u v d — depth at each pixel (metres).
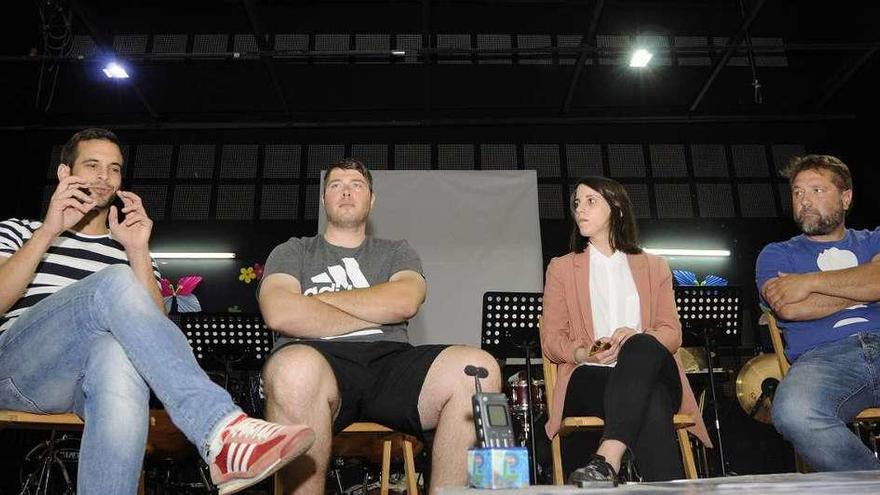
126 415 1.29
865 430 3.30
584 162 6.36
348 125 6.30
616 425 1.59
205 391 1.27
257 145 6.34
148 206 6.12
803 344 2.21
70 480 3.45
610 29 6.03
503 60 6.11
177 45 5.98
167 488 3.61
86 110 6.17
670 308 2.26
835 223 2.32
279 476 1.59
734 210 6.27
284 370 1.55
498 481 1.00
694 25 5.99
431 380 1.66
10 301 1.53
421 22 5.97
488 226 5.55
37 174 6.07
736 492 0.84
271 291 1.83
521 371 4.01
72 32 5.68
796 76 6.21
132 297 1.35
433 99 6.28
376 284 1.96
